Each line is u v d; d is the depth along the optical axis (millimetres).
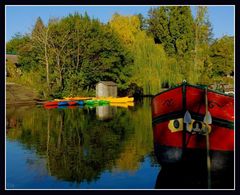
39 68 55781
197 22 62656
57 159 18266
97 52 57875
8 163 17562
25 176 15555
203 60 60469
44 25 54594
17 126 29406
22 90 53562
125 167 16656
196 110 15133
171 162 15984
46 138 23938
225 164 15305
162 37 67312
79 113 38312
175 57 61562
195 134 15281
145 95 61000
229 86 60594
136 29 63594
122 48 59375
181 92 15312
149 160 17781
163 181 14695
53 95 52312
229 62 64000
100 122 31141
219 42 65188
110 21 64375
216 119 15086
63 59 54656
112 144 21625
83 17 58469
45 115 36750
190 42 63125
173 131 15711
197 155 15352
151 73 57938
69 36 55219
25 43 59906
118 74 59562
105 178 15102
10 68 58000
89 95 56719
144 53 58344
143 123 30141
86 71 56531
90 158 18391
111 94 57094
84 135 24750
